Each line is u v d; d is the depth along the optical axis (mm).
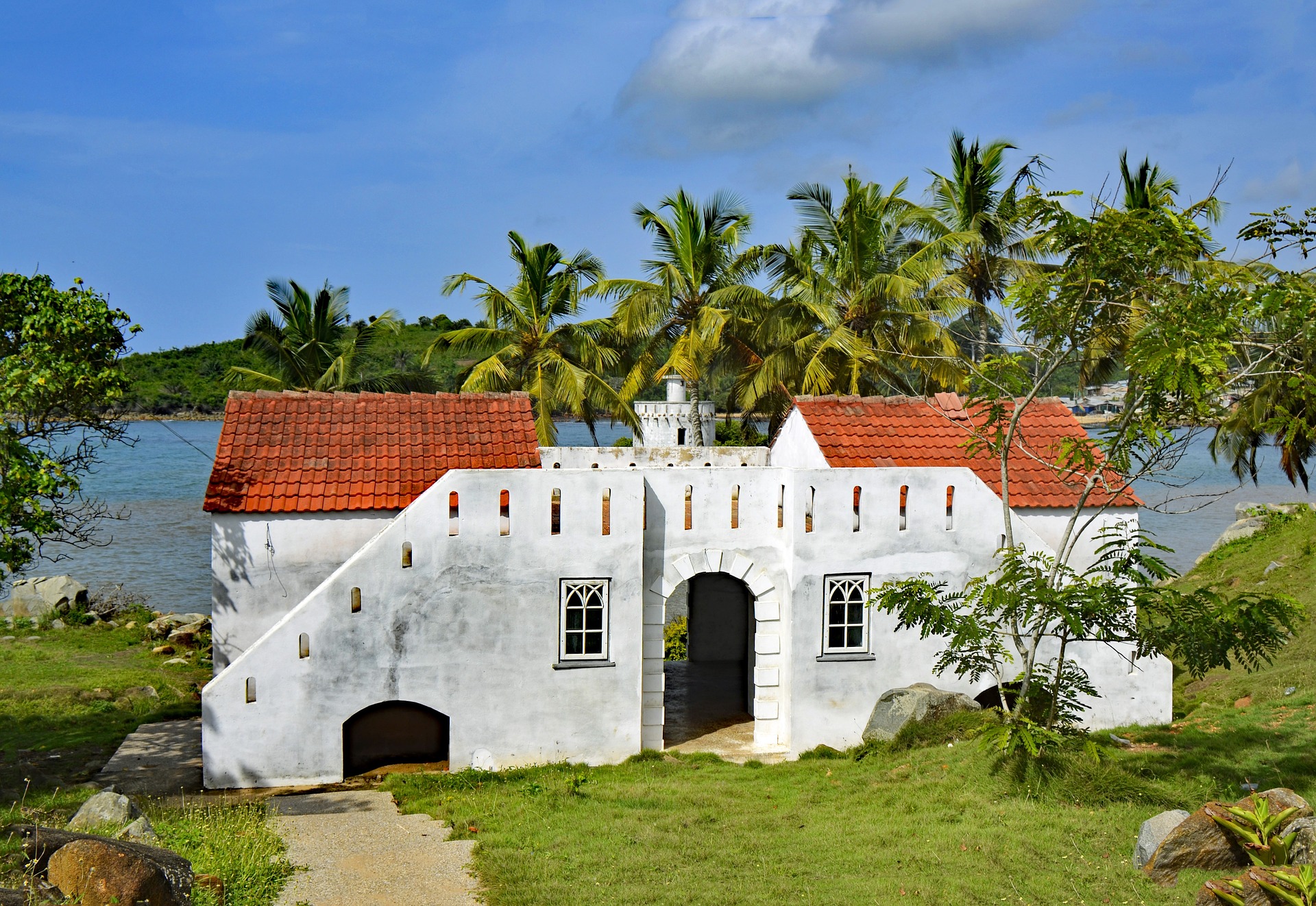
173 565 46750
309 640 18000
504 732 18891
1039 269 35406
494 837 14289
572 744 19188
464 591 18656
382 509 19547
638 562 19328
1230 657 23984
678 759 19500
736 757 19812
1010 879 12250
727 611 27797
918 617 16906
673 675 26250
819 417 23297
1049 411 23922
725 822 15047
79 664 26078
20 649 27281
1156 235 15164
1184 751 17922
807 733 20000
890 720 19484
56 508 19297
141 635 29547
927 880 12336
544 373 38156
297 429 21141
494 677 18828
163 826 13797
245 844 13312
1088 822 14211
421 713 19703
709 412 27797
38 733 20500
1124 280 15859
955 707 19188
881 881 12383
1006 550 16953
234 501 19125
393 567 18344
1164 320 15062
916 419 23688
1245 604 15695
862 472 20094
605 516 19266
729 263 39219
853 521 20094
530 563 18891
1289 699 20141
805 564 19875
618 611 19297
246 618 19156
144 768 18594
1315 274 16938
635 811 15664
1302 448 27188
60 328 17906
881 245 36594
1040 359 17047
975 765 16750
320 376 42719
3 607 30625
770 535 20422
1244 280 15156
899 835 14117
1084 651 20719
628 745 19422
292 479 19844
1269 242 15164
